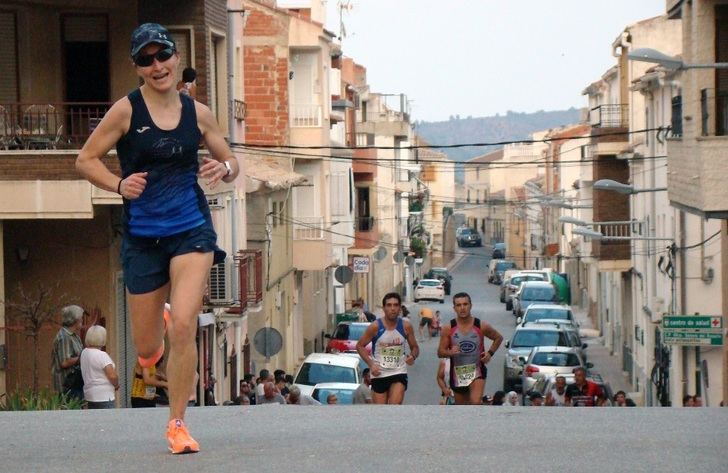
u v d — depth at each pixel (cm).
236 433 1895
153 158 1605
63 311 3419
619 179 10788
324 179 10281
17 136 4638
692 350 7600
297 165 10225
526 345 8731
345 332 9106
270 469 1517
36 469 1551
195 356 1620
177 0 5194
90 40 5128
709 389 7600
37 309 4409
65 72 5119
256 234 8256
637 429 1870
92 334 3284
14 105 4844
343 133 12425
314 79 10106
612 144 10694
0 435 1881
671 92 8325
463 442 1739
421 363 11062
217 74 5847
